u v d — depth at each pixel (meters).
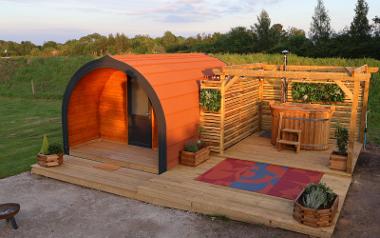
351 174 9.01
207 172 9.23
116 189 8.57
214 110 10.51
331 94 12.34
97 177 9.12
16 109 21.00
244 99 12.32
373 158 11.00
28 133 14.87
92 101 11.93
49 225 7.08
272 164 9.87
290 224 6.59
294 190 8.11
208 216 7.34
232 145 11.68
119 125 11.98
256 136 12.98
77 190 8.85
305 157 10.38
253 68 12.91
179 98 9.74
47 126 16.17
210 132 10.70
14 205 7.12
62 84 29.19
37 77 30.92
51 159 9.82
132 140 11.75
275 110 11.36
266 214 6.91
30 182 9.36
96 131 12.32
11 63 33.31
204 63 12.79
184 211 7.62
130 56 10.59
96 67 9.98
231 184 8.45
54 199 8.31
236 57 23.38
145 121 11.30
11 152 12.02
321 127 10.90
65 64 32.31
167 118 9.12
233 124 11.52
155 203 8.03
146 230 6.82
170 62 11.12
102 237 6.60
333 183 8.54
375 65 19.50
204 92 10.48
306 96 12.76
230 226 6.90
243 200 7.55
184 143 9.99
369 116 16.52
